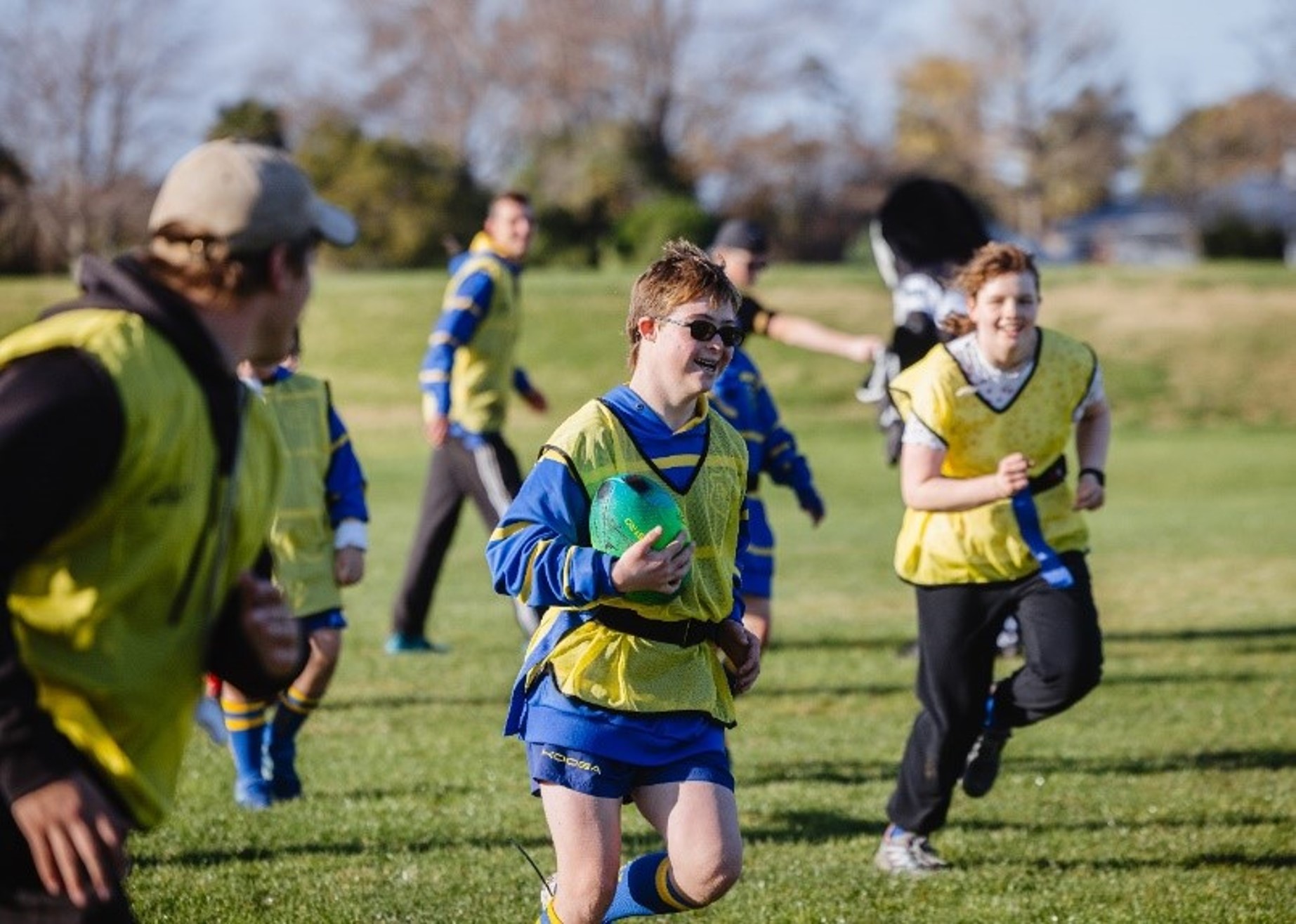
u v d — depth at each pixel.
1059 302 104.38
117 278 8.97
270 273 9.13
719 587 13.02
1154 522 55.69
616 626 12.61
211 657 9.68
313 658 20.48
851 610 38.06
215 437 9.12
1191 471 73.62
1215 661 31.39
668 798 12.49
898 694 28.33
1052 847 18.91
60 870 8.45
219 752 23.73
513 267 31.70
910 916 16.33
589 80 193.12
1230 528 53.88
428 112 199.62
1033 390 17.98
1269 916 16.23
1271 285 107.00
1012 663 31.28
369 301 103.12
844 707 27.27
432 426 30.56
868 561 46.97
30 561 8.63
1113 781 22.08
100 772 8.86
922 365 18.22
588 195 146.12
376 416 87.88
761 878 17.59
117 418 8.52
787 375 94.44
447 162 152.38
